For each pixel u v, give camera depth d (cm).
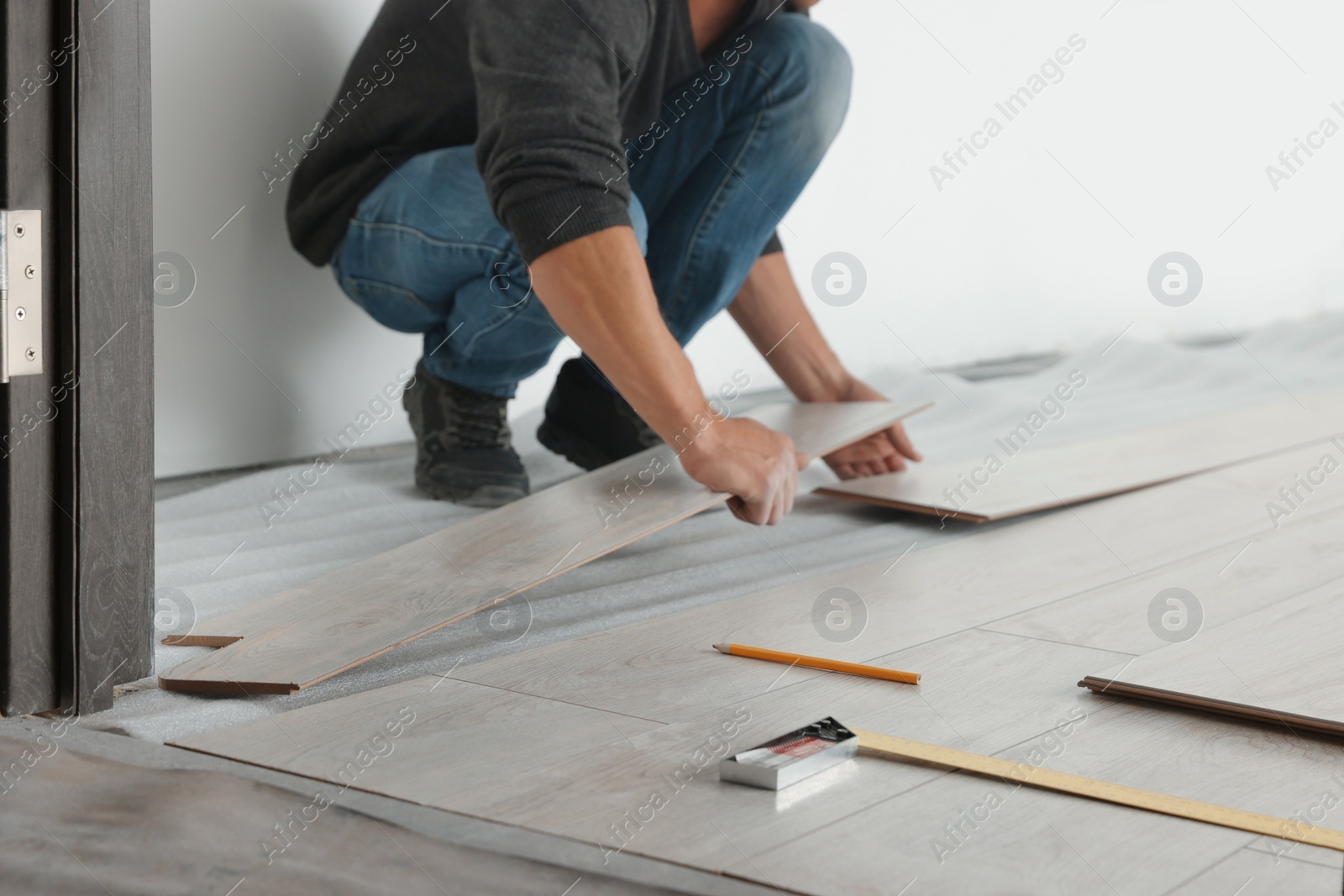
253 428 213
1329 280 452
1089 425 289
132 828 81
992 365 365
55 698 109
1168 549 170
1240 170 418
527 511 165
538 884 74
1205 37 397
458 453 200
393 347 238
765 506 161
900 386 316
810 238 313
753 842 79
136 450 113
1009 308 368
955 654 124
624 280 144
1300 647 122
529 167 144
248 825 82
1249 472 229
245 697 114
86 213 106
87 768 92
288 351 217
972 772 92
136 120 109
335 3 217
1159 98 391
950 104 340
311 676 113
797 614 141
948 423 289
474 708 109
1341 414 287
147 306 113
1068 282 383
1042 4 357
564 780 91
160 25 187
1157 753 96
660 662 123
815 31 203
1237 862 76
